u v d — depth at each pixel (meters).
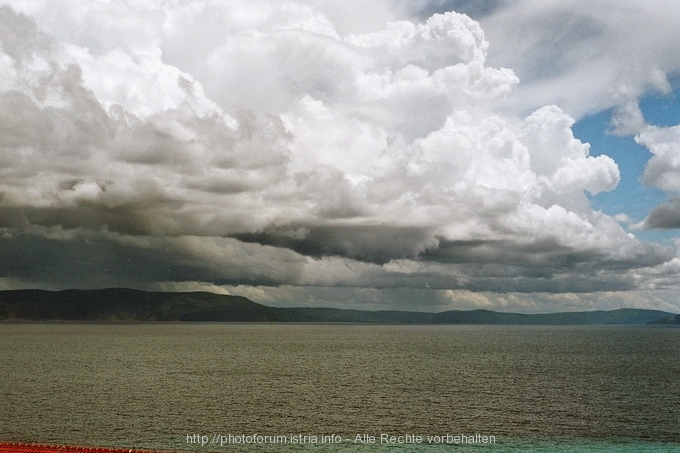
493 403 87.25
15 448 53.69
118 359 156.88
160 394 92.56
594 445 62.84
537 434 67.50
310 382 109.94
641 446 62.72
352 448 60.97
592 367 143.12
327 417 75.69
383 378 117.38
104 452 52.94
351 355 184.50
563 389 102.19
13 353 175.38
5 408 78.81
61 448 53.84
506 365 148.62
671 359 168.62
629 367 143.00
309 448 60.78
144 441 62.59
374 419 74.75
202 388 100.06
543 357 177.12
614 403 87.88
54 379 109.62
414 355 185.62
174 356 171.75
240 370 131.25
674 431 69.44
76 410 78.06
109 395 90.75
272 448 60.62
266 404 84.44
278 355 182.38
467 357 177.12
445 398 91.56
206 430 67.81
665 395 95.94
